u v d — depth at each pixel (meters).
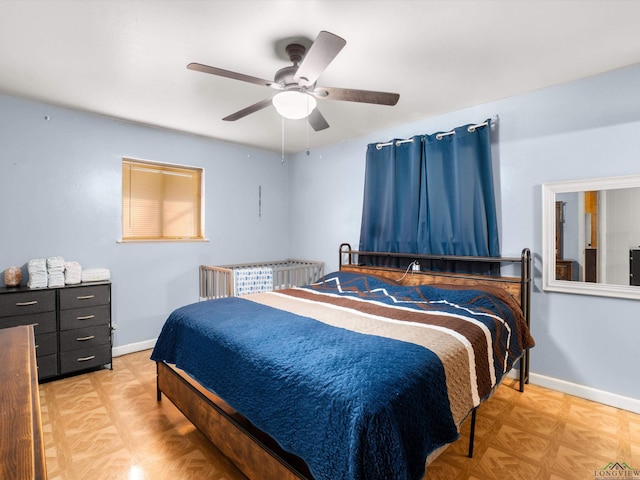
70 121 3.21
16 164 2.95
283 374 1.50
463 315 2.24
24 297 2.74
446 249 3.24
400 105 3.12
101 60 2.28
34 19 1.83
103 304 3.15
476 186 3.05
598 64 2.38
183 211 4.06
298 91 1.96
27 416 0.81
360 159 4.07
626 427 2.23
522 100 2.88
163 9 1.75
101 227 3.40
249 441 1.62
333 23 1.87
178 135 3.90
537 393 2.71
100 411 2.44
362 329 1.97
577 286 2.63
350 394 1.28
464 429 2.22
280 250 4.95
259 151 4.69
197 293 4.11
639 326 2.42
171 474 1.81
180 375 2.28
